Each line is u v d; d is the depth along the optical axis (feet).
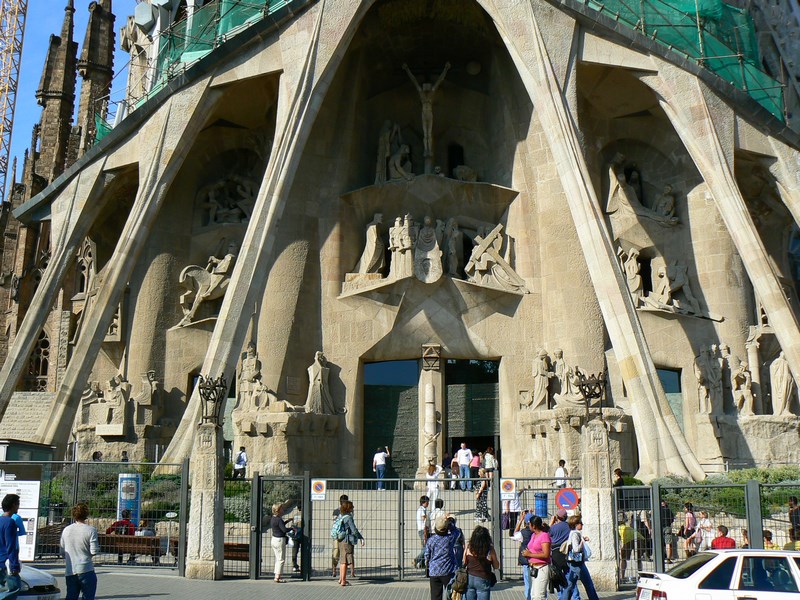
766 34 107.14
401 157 99.04
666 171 95.71
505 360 92.79
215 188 101.91
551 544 37.65
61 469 57.36
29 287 151.12
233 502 61.98
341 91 99.35
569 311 90.53
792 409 85.10
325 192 97.81
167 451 77.51
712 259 91.25
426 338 93.86
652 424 73.61
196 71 88.89
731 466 83.87
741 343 89.30
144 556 53.93
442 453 92.53
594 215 79.61
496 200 97.09
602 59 85.56
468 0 94.38
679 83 83.71
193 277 98.48
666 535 46.47
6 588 32.45
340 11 88.28
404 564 51.60
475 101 103.40
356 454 91.45
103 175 93.09
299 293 94.07
